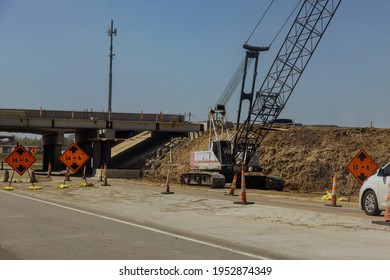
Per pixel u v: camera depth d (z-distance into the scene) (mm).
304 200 23297
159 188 29125
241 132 37625
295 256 9047
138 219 14211
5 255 9172
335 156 38625
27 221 13766
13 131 64938
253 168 37344
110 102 55844
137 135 67188
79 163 25266
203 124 55344
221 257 9039
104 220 14078
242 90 37156
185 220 13898
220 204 17703
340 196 29500
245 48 36469
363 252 9328
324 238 10797
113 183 33062
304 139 42344
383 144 38312
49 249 9734
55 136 65188
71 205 18281
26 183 31547
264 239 10766
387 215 12734
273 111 37375
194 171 38812
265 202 20453
